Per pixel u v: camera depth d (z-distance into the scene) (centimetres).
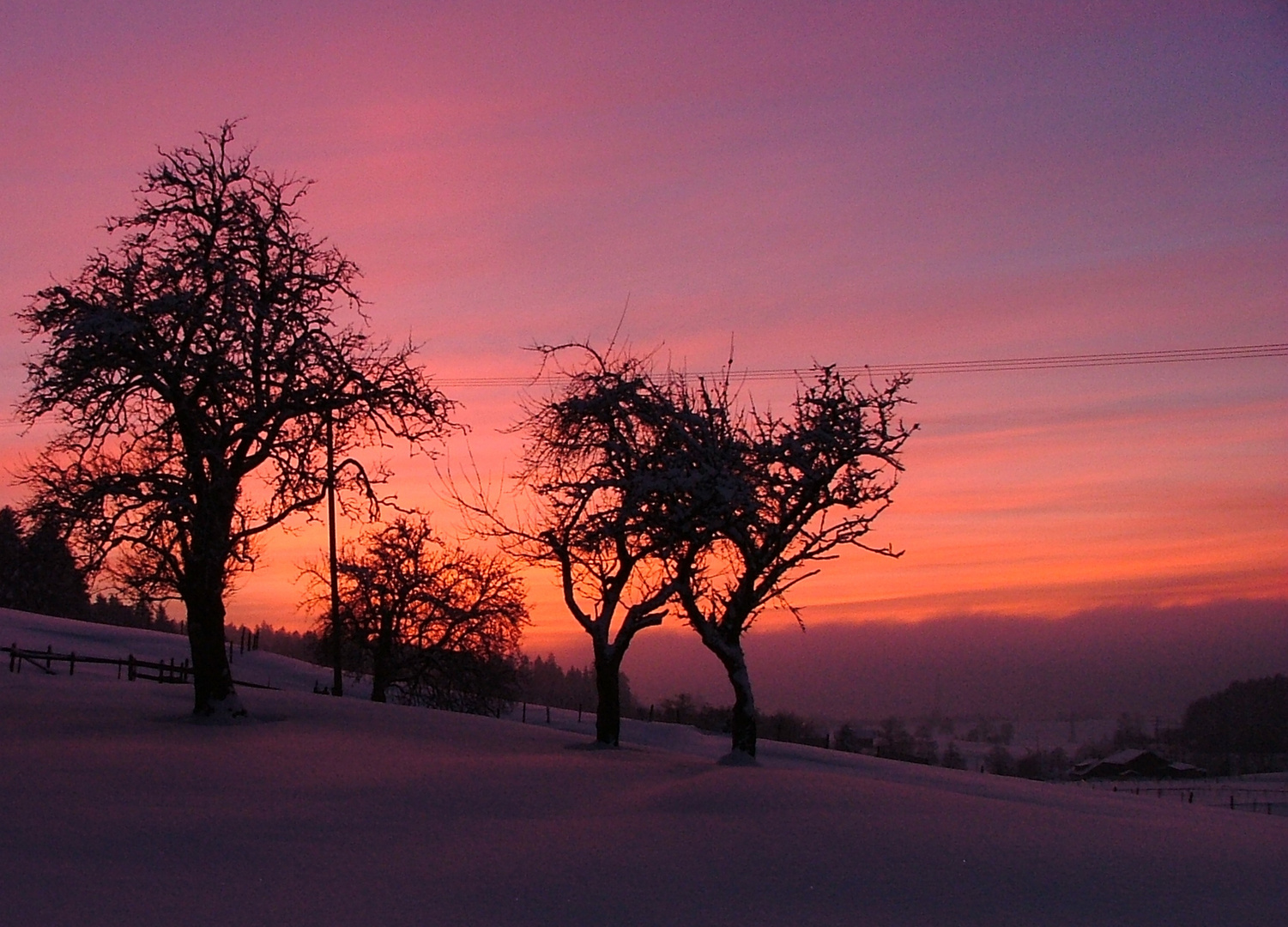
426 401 3173
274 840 1577
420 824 1744
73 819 1655
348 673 7481
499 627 5847
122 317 2783
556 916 1241
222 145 3102
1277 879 1544
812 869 1477
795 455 2770
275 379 3086
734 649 2797
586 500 2862
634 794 2067
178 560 3184
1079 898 1378
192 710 3188
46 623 7288
